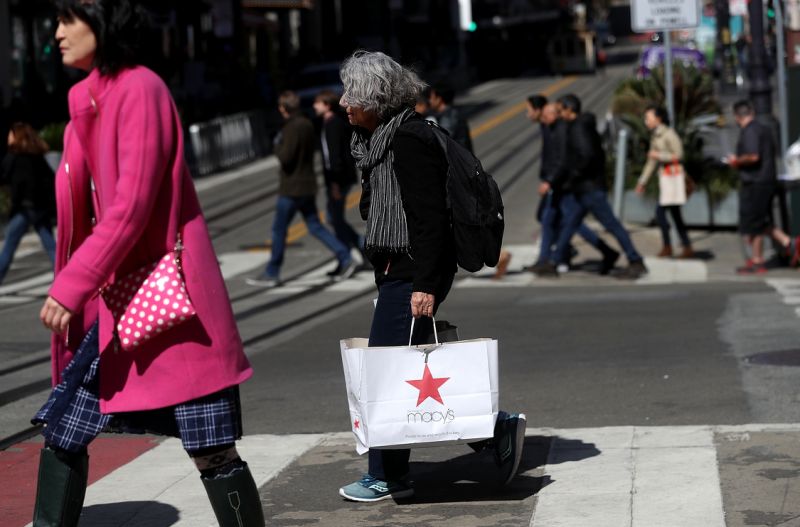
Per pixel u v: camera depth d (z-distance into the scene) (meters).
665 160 23.33
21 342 16.53
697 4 24.48
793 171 22.78
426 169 7.64
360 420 7.70
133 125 5.84
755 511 7.44
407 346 7.62
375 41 102.50
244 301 20.19
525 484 8.37
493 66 118.56
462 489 8.35
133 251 6.03
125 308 5.95
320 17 112.19
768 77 27.84
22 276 25.00
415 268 7.79
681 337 14.64
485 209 7.71
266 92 67.50
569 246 22.92
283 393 12.31
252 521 6.36
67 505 6.41
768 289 19.16
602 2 197.00
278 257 22.20
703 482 8.09
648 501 7.77
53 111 53.34
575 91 89.75
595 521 7.43
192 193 6.20
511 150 49.16
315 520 7.79
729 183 27.16
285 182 22.12
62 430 6.28
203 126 46.53
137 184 5.79
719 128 36.41
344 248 22.75
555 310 17.78
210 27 75.06
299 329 17.06
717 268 22.38
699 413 10.46
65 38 6.00
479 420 7.64
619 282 21.14
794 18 33.41
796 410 10.34
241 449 9.70
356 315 18.30
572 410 10.88
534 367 13.14
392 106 7.82
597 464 8.73
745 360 12.83
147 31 6.11
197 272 6.07
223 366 6.11
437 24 109.75
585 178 21.30
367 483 8.17
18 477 9.12
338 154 22.25
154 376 6.02
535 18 118.44
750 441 9.09
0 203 31.11
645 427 9.79
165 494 8.44
